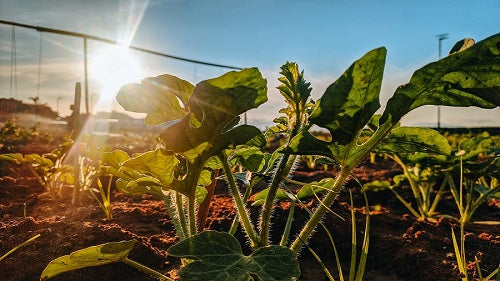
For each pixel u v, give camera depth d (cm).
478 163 64
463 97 31
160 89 36
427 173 70
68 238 50
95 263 35
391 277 50
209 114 30
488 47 28
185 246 29
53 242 49
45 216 69
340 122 31
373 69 28
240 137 32
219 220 61
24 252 47
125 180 43
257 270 27
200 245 29
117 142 363
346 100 30
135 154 44
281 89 35
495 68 29
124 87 36
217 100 30
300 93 35
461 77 30
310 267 53
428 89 31
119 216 67
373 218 65
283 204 67
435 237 57
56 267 34
